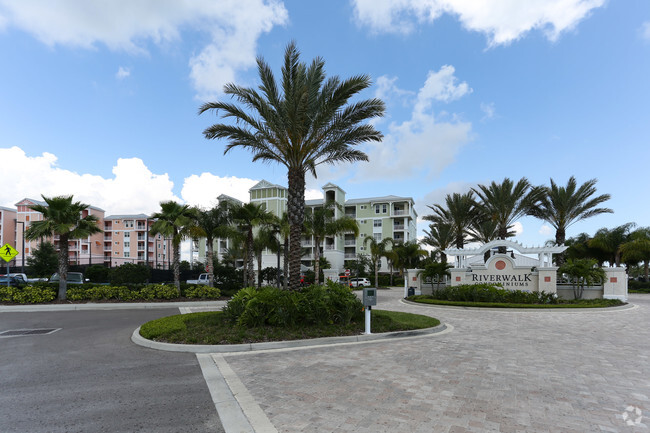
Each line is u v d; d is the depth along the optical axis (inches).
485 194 1129.4
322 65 501.4
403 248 2000.5
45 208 730.8
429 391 213.5
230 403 194.2
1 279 1143.6
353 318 441.4
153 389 217.0
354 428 164.1
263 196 2249.0
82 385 225.0
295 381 231.0
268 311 391.2
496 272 879.7
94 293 751.7
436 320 488.4
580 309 674.8
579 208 1073.5
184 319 440.1
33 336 394.9
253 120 512.7
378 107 511.8
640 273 2527.1
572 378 242.5
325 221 1096.8
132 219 3289.9
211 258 984.9
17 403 194.7
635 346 350.6
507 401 198.8
